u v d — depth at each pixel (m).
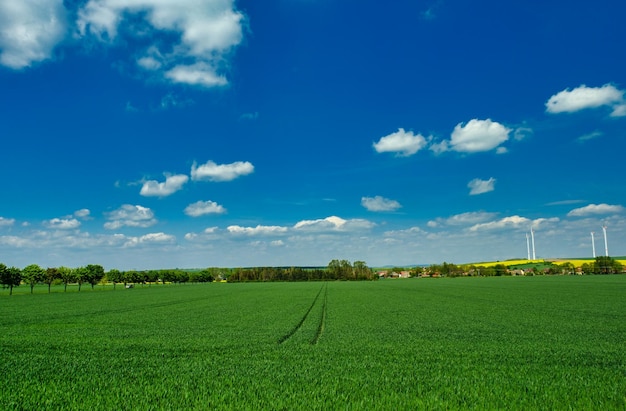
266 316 40.47
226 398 12.33
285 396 12.54
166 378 14.97
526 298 59.06
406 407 11.41
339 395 12.55
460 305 50.12
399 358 18.73
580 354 19.31
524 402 11.67
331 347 21.89
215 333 28.08
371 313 41.75
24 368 16.89
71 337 26.55
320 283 152.25
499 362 17.66
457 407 11.31
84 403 11.87
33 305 58.50
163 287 135.50
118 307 54.34
